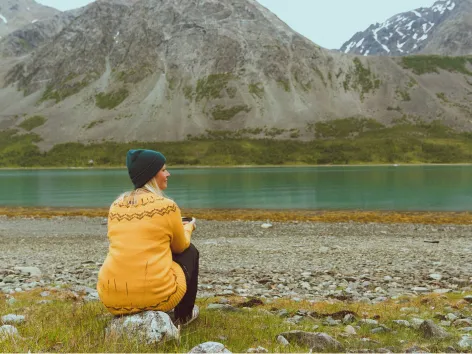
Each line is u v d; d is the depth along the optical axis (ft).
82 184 417.49
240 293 43.91
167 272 19.67
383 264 70.90
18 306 30.73
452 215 172.35
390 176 512.22
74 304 31.32
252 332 23.48
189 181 437.17
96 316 24.12
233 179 470.80
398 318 30.19
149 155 19.99
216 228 140.77
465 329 26.71
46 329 20.77
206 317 25.40
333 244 102.73
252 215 174.70
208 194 283.59
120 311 19.84
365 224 149.38
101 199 260.21
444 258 77.92
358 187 338.13
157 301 19.52
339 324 28.58
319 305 36.09
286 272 62.44
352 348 21.70
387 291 46.55
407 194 274.98
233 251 88.99
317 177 499.92
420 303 37.04
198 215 175.22
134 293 19.21
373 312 32.76
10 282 50.03
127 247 19.20
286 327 25.49
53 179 524.52
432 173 584.40
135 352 17.24
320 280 54.49
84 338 18.89
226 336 21.91
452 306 34.88
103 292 19.81
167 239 19.93
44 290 39.75
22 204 230.27
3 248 100.37
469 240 111.55
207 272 62.03
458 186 344.28
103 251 92.84
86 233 132.67
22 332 20.56
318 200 240.12
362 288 48.91
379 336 24.93
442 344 22.75
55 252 91.66
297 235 125.39
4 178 557.74
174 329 19.65
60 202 241.76
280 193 288.30
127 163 20.34
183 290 20.66
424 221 155.53
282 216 171.63
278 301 37.99
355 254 84.07
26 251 94.32
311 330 25.75
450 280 52.75
